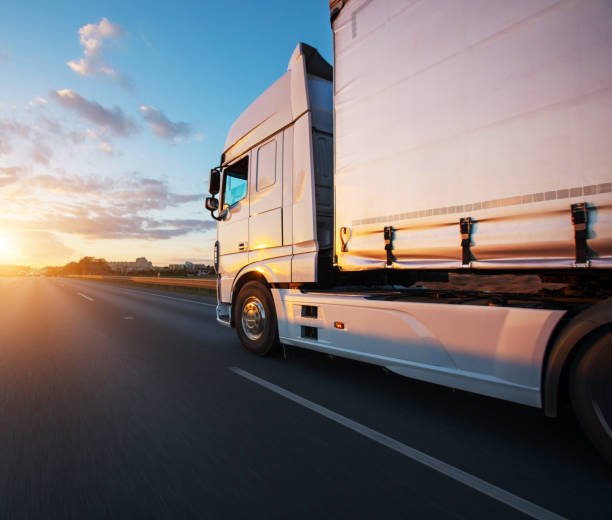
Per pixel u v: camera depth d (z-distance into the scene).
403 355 3.20
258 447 2.67
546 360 2.40
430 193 2.93
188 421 3.15
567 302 2.65
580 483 2.16
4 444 2.76
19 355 5.62
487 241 2.57
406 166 3.12
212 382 4.23
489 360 2.64
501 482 2.19
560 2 2.26
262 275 5.13
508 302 2.75
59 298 17.05
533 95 2.36
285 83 4.82
